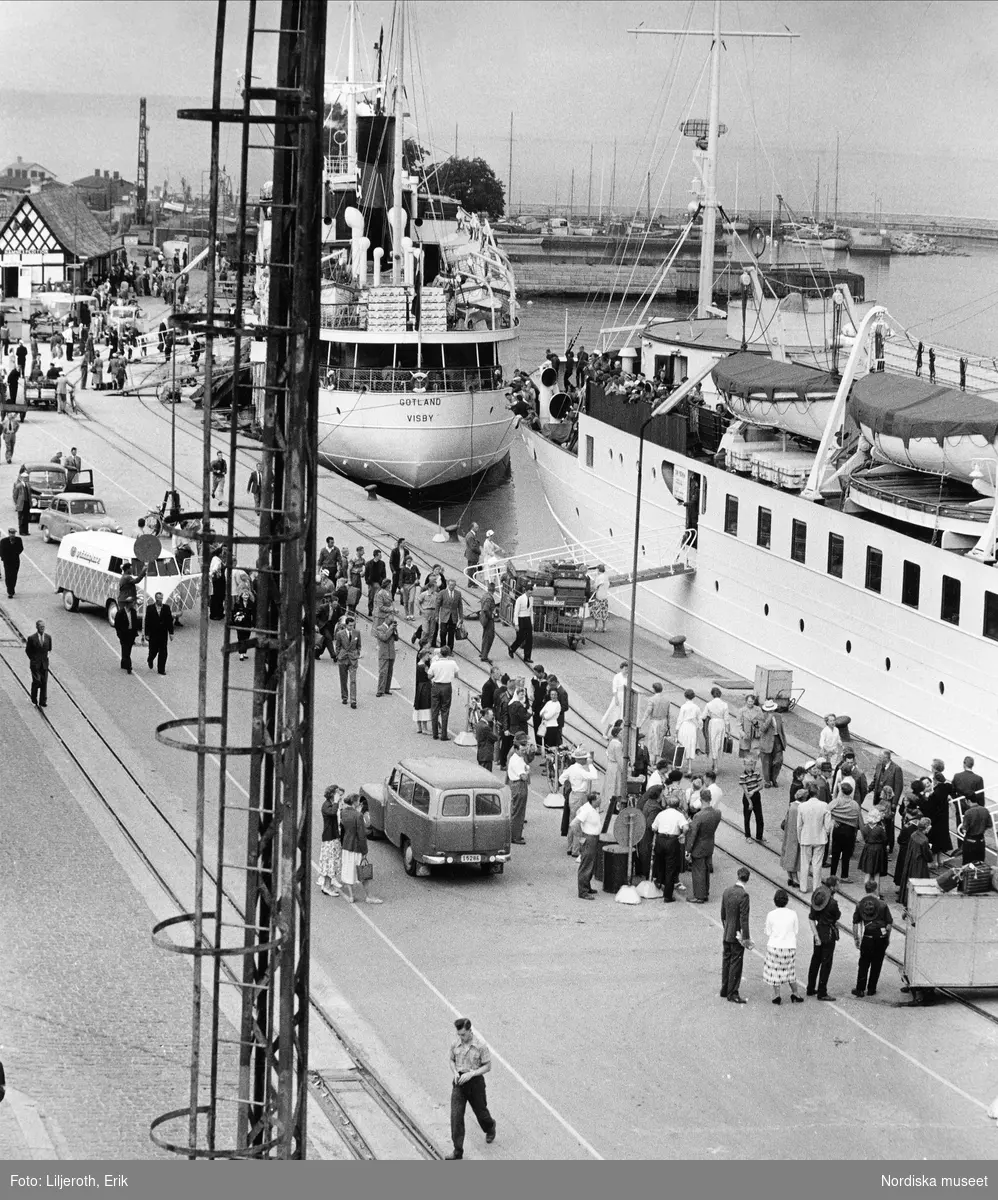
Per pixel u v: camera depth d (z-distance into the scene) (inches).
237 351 748.0
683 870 1435.8
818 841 1380.4
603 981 1205.7
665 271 2977.4
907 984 1192.2
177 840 1414.9
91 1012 1086.4
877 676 1851.6
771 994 1197.7
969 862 1311.5
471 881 1400.1
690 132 2883.9
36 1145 900.6
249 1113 780.0
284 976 751.7
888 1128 995.9
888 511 1813.5
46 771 1578.5
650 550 2359.7
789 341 2573.8
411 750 1708.9
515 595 2181.3
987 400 1775.3
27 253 5251.0
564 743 1736.0
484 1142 961.5
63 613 2166.6
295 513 746.2
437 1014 1141.1
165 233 6466.5
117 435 3299.7
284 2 740.0
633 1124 992.9
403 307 3179.1
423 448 3196.4
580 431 2655.0
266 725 771.4
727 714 1775.3
